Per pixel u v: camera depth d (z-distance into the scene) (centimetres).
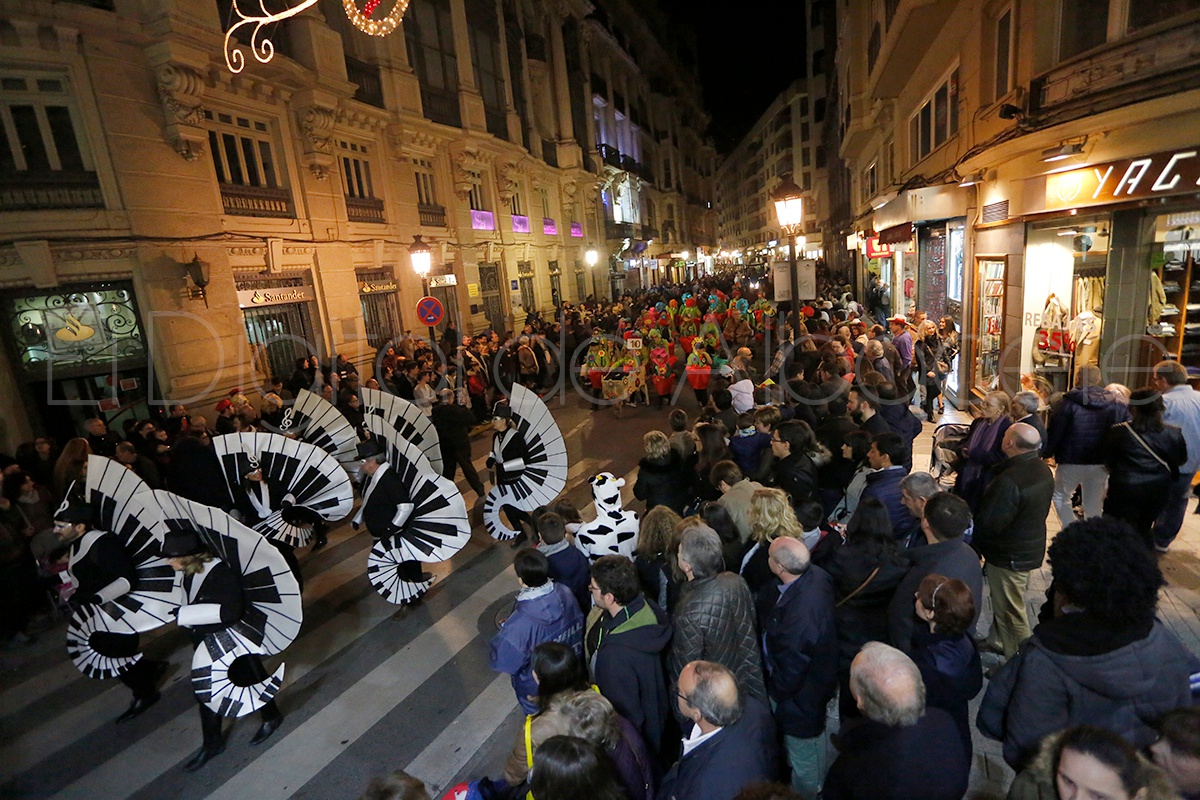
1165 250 611
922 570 299
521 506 670
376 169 1577
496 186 2219
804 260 899
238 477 563
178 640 570
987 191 870
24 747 444
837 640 316
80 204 903
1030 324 772
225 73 1100
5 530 575
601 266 3353
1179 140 552
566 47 3034
